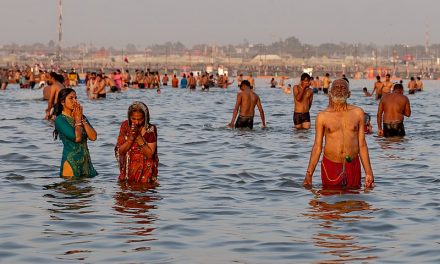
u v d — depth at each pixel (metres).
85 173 12.34
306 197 10.52
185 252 7.45
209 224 8.75
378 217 9.12
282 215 9.25
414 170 13.29
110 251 7.46
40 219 8.91
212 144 17.50
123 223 8.75
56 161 14.04
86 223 8.72
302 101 21.89
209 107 34.34
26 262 7.03
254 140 18.45
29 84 59.22
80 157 12.30
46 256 7.25
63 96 12.29
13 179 11.90
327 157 11.52
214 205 9.92
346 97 11.45
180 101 40.56
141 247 7.64
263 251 7.50
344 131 11.42
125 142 11.78
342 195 10.66
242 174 12.76
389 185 11.60
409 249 7.56
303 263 7.05
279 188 11.31
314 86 62.12
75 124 12.20
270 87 80.38
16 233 8.19
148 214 9.30
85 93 50.25
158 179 12.15
